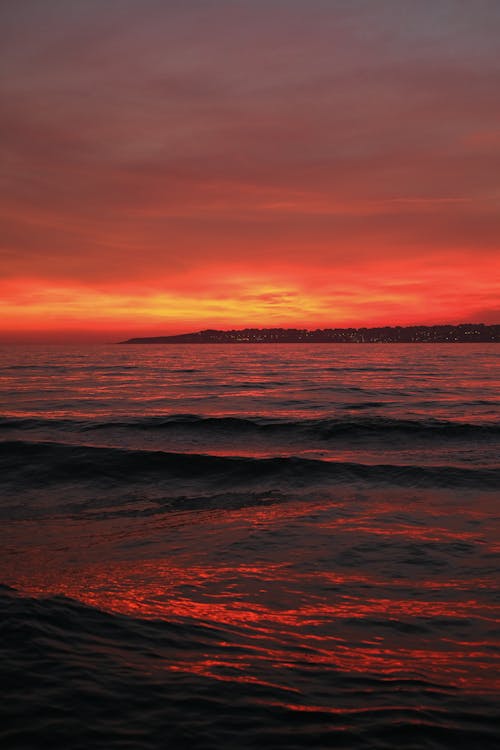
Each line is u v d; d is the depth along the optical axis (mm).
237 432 16422
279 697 2906
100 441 15078
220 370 61594
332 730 2600
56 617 3795
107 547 6586
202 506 9000
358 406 24359
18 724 2471
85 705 2664
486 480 10281
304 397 29125
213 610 4469
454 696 3033
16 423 17594
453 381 42125
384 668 3412
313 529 7344
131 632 3727
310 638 3922
